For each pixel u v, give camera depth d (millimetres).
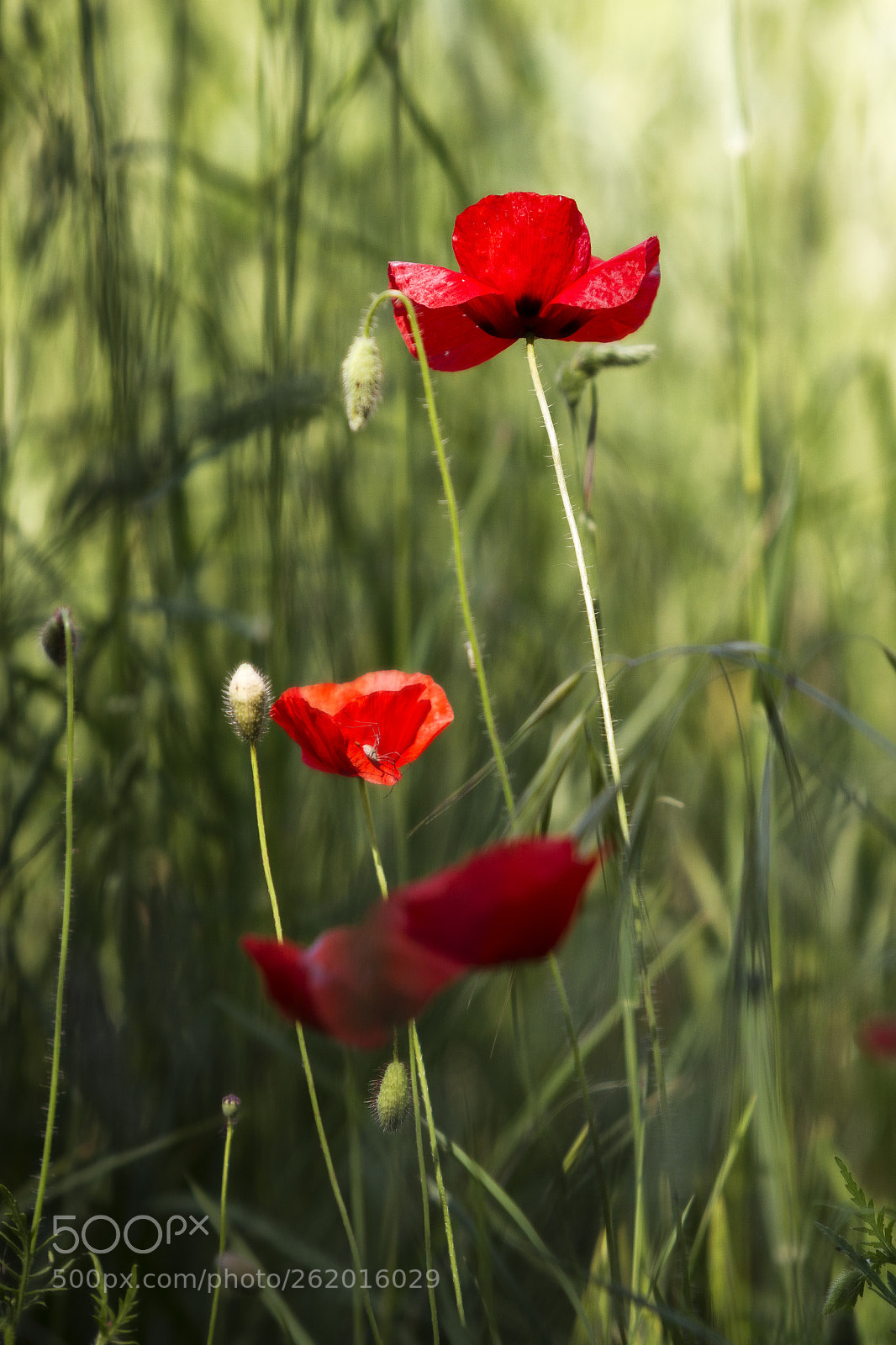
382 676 957
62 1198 1068
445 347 932
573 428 965
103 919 1098
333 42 1213
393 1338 1025
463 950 831
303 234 1199
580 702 1217
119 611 1134
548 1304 1018
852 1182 923
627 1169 999
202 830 1132
